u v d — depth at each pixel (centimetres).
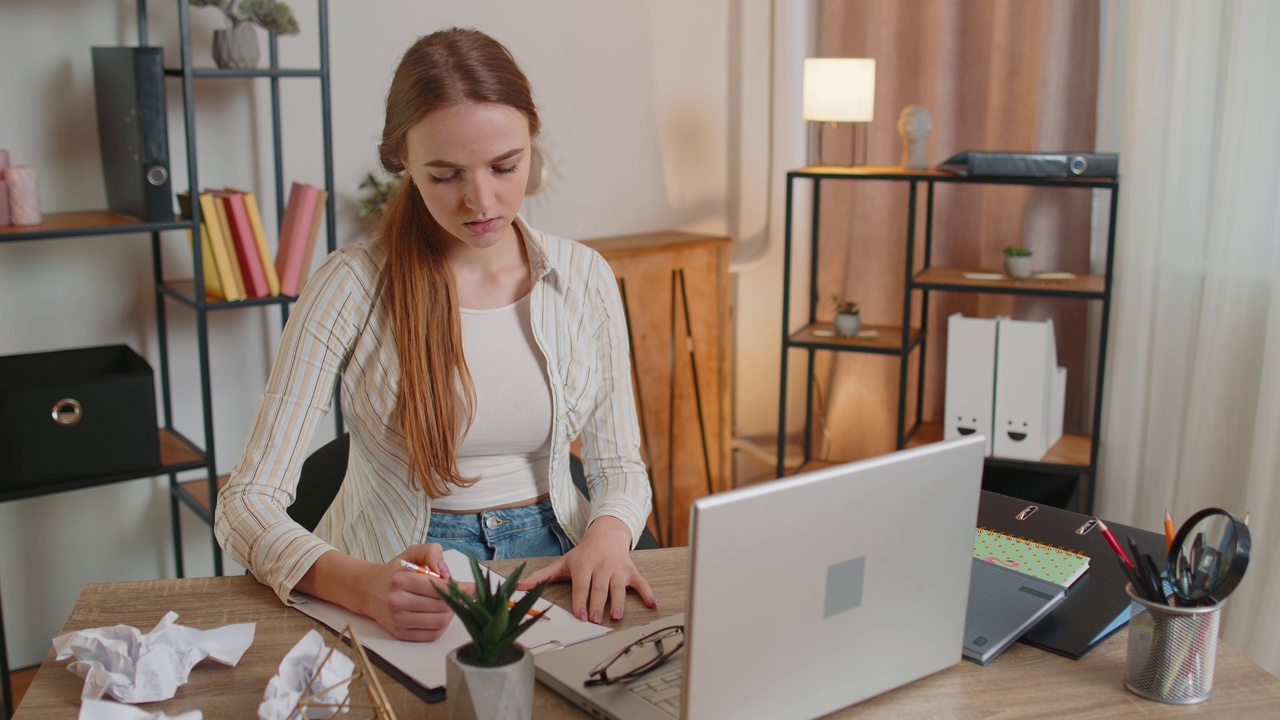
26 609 259
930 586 107
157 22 252
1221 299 251
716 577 90
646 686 107
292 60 270
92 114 249
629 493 162
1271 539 241
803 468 337
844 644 101
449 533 161
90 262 254
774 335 360
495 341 160
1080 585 130
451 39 139
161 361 263
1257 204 247
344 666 104
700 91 344
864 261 329
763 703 96
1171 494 270
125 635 111
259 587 134
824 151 335
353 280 154
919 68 312
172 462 238
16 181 222
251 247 243
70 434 222
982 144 306
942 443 105
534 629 123
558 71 313
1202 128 254
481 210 139
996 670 114
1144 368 269
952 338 283
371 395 155
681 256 316
